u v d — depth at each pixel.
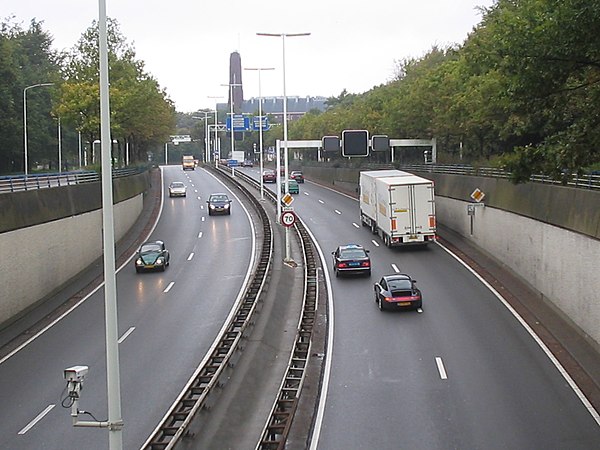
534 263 32.44
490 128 53.81
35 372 23.67
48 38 109.06
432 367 22.95
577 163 19.64
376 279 37.16
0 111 71.88
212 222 60.53
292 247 46.91
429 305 31.11
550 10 19.19
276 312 30.05
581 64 19.25
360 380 22.02
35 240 32.72
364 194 54.66
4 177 34.69
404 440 17.31
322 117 109.44
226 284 37.38
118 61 63.78
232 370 21.88
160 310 32.12
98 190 45.16
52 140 86.88
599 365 22.44
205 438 16.84
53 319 30.95
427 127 66.00
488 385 21.08
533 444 16.75
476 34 46.91
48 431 18.52
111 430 12.63
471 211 42.50
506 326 27.45
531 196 33.12
